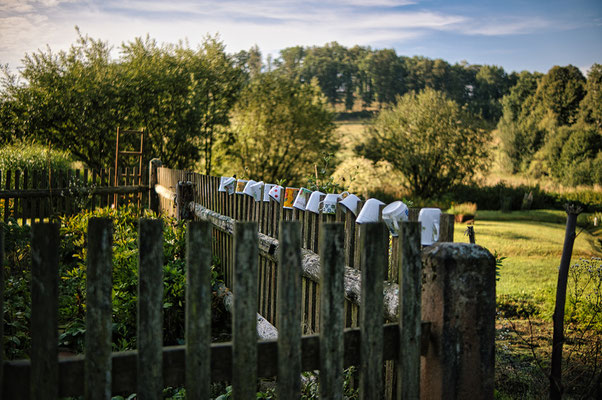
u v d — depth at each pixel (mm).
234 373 1817
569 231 3160
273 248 4098
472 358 2111
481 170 27000
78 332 4336
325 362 1921
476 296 2104
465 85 120438
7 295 4438
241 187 4977
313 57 123438
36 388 1622
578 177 37375
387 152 27203
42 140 16375
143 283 1711
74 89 16672
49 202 8773
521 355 4594
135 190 10016
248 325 1821
